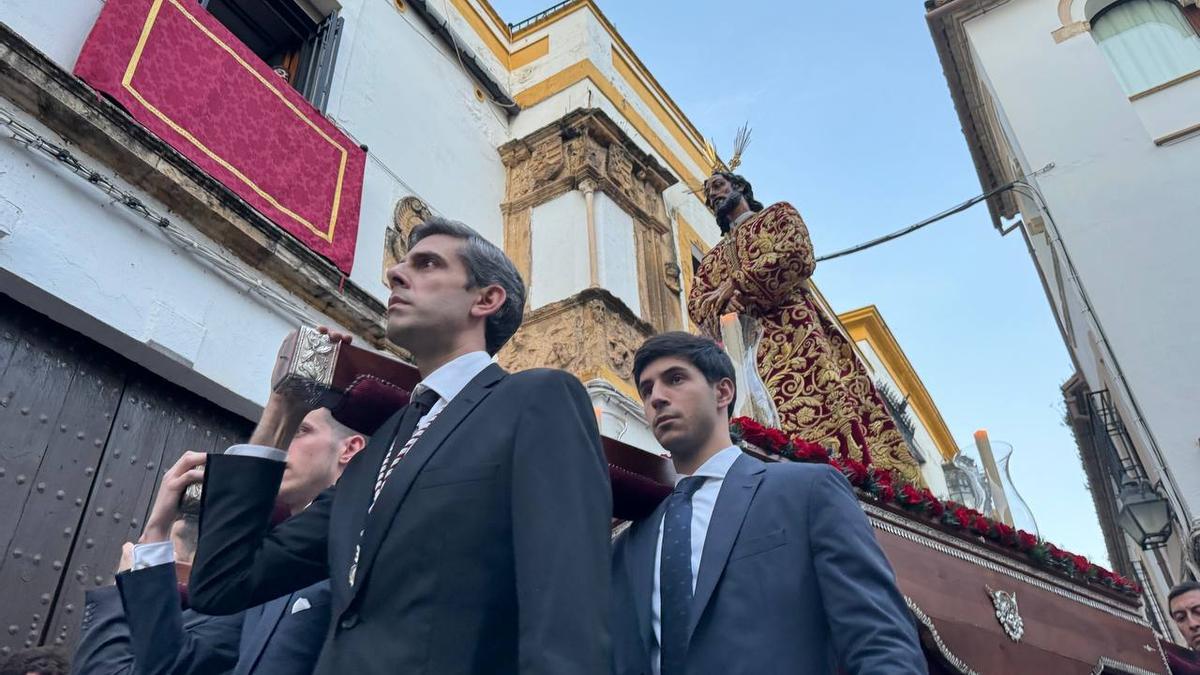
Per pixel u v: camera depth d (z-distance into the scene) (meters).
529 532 1.27
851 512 1.88
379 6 8.18
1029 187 9.09
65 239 4.33
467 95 9.28
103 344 4.46
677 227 11.05
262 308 5.39
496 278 1.82
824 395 3.51
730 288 3.86
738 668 1.68
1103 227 8.41
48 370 4.21
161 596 2.02
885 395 15.24
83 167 4.49
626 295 8.55
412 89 8.24
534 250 8.69
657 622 1.90
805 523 1.89
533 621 1.17
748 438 2.52
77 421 4.26
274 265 5.48
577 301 7.86
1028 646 2.78
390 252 6.93
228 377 4.97
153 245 4.80
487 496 1.36
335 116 6.96
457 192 8.34
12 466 3.90
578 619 1.17
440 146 8.36
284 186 5.79
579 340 7.62
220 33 5.66
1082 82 9.32
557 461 1.37
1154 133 8.73
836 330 3.93
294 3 7.36
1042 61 9.67
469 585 1.29
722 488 2.04
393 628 1.26
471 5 10.23
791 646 1.71
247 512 1.67
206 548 1.62
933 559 2.73
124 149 4.67
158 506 2.12
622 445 2.08
